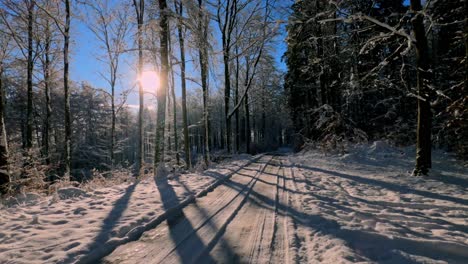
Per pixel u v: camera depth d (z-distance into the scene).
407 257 3.41
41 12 14.52
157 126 11.55
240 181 9.48
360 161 14.13
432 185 8.07
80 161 33.44
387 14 16.92
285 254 3.54
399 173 10.32
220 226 4.62
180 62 13.34
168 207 5.66
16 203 6.88
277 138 60.88
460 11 11.55
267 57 27.69
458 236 4.18
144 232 4.42
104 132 37.25
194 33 13.45
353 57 17.48
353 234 4.10
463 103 9.87
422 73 9.30
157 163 11.48
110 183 9.69
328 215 5.15
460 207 5.78
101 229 4.35
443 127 13.57
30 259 3.31
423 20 9.50
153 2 12.51
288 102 32.34
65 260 3.28
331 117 17.56
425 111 9.48
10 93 24.78
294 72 23.98
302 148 24.06
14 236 4.06
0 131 8.20
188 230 4.47
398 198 6.70
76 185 10.92
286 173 11.53
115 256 3.54
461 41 12.34
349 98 18.23
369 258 3.41
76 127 33.25
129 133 50.12
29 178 8.83
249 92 34.28
